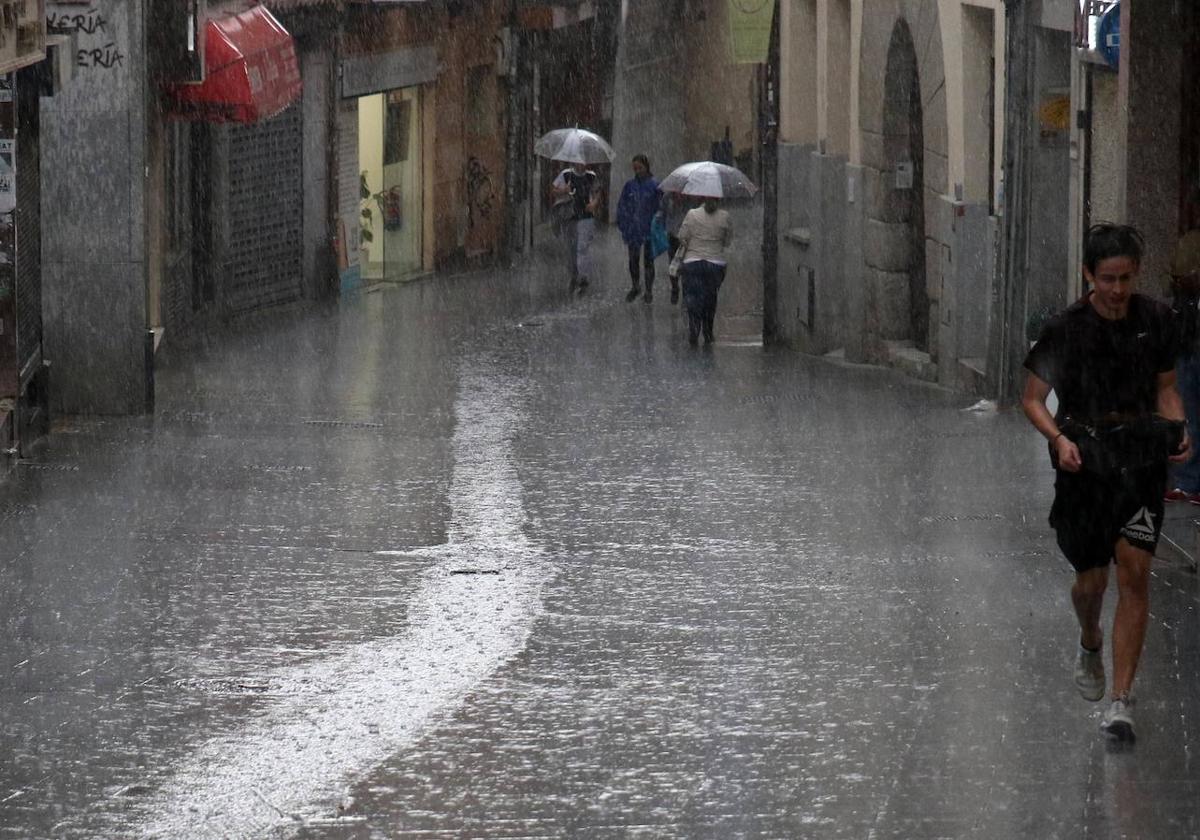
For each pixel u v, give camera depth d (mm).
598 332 65000
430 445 37000
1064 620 20984
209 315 65625
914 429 39125
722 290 81125
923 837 13859
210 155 65062
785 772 15547
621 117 120750
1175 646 19359
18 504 29578
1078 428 16109
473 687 18578
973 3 46562
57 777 15586
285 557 25516
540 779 15484
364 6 77938
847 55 59156
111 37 40719
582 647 20281
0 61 29328
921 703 17609
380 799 14992
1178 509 25500
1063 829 13945
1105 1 36156
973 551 25297
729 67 125562
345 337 61594
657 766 15797
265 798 15023
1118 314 16125
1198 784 14945
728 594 22922
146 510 29109
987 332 46656
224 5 58906
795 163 63344
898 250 55500
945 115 49438
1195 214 30469
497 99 95875
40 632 20969
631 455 35469
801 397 46156
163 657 19875
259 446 36625
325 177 75438
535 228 107562
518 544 26547
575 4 102000
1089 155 40406
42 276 41188
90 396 41594
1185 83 30281
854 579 23625
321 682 18844
